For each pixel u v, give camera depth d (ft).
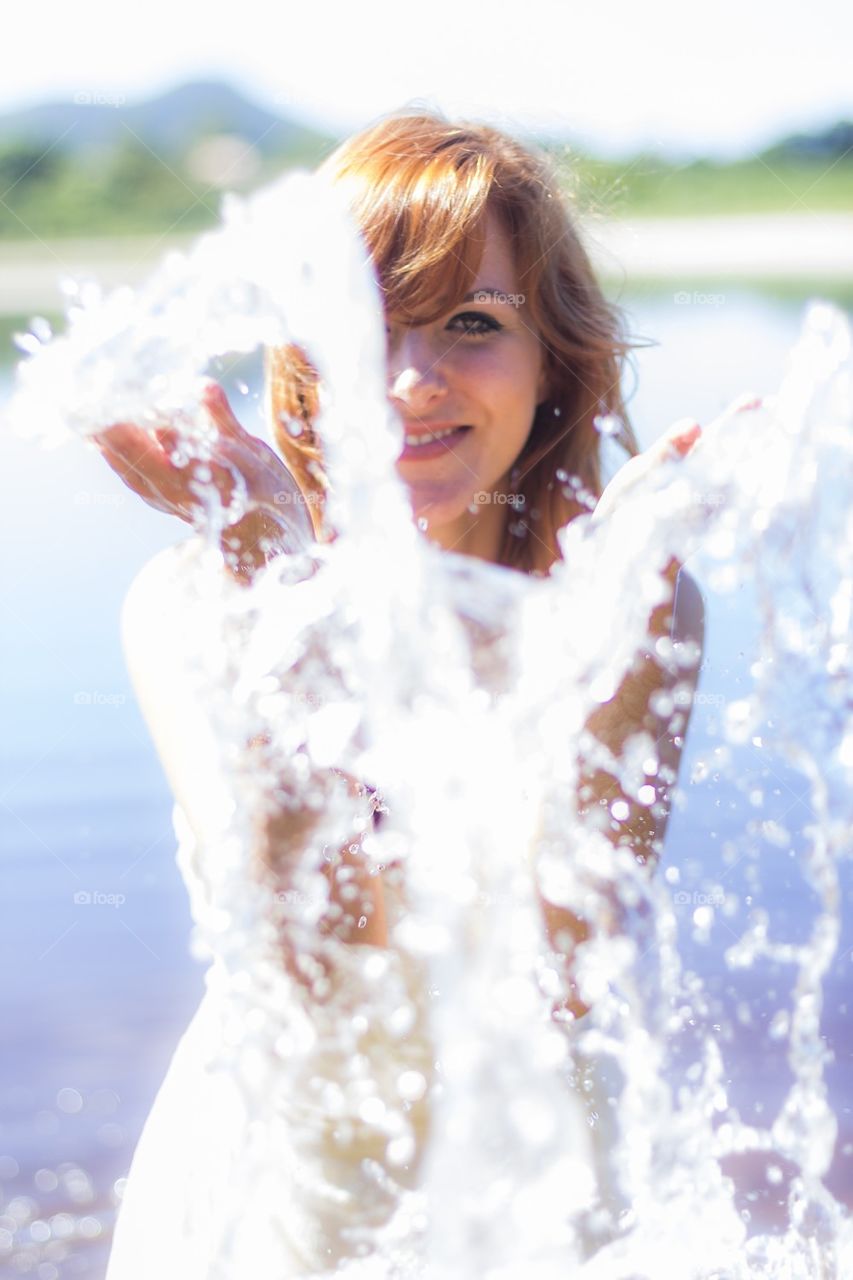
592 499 7.64
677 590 6.48
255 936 5.28
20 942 10.89
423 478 6.91
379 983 5.48
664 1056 5.85
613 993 6.03
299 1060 5.25
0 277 40.32
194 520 5.48
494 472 7.08
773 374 19.77
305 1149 5.64
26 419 5.32
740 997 9.45
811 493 5.36
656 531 5.43
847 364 5.31
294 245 5.18
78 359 5.28
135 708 15.23
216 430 5.46
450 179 6.73
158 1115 6.47
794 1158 5.90
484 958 4.86
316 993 5.34
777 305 30.30
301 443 7.23
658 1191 5.58
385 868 5.95
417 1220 5.54
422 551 5.21
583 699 5.51
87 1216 7.97
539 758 5.41
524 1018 4.73
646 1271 5.49
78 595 17.40
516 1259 4.74
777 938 9.91
